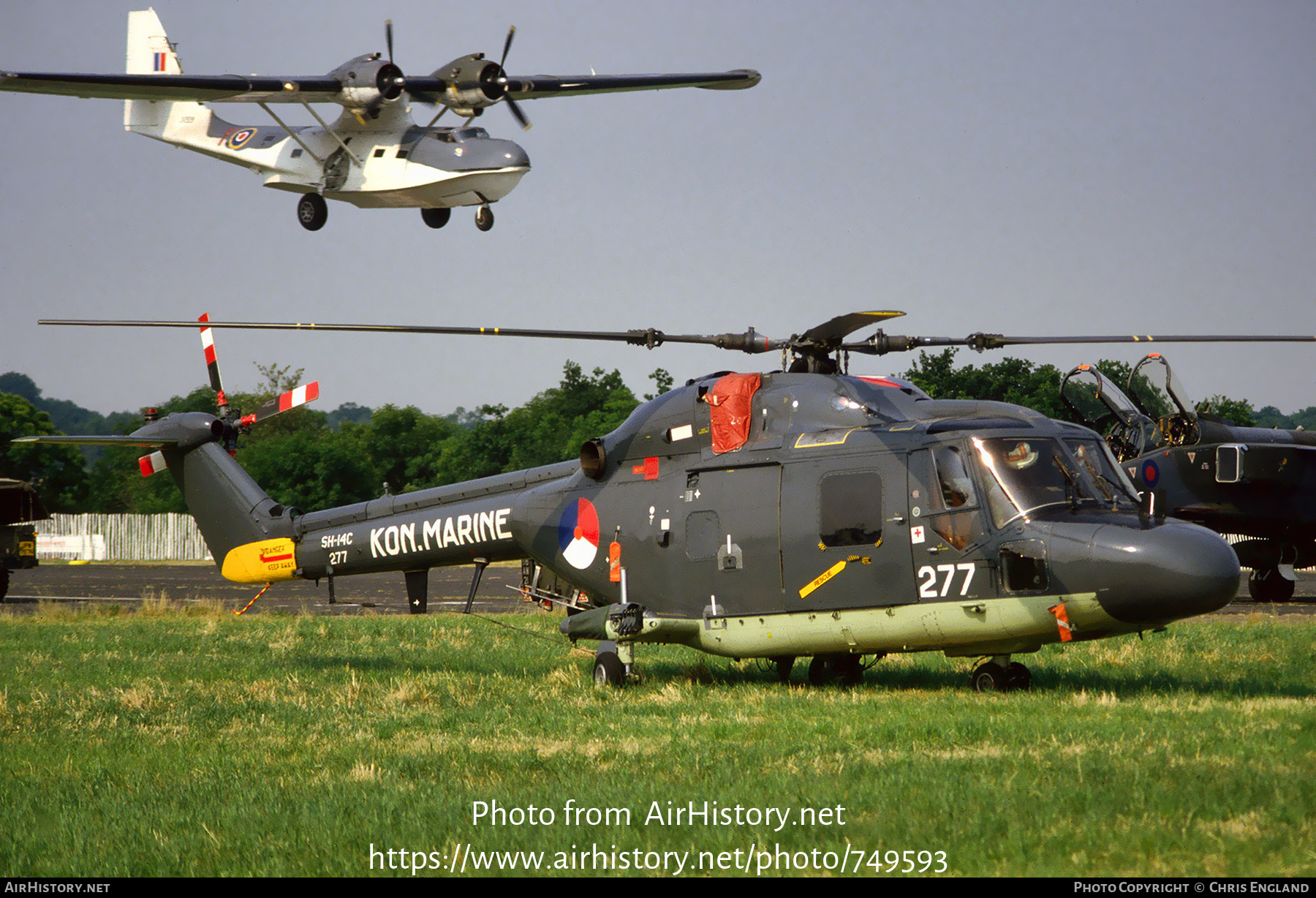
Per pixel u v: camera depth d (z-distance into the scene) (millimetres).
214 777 24188
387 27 74625
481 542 44344
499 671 41594
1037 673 36438
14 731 30719
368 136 78812
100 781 24219
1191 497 68438
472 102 75875
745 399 37094
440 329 38312
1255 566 72750
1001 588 31516
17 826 20703
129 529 198875
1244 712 26922
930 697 31953
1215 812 17641
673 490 37969
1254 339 37031
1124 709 28000
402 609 82812
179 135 88062
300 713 32625
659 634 36875
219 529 52375
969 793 19438
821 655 36031
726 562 36156
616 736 27375
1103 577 30094
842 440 34812
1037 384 139625
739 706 31422
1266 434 70625
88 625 65312
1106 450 33844
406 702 34438
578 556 40531
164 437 52719
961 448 32594
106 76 55875
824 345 37188
